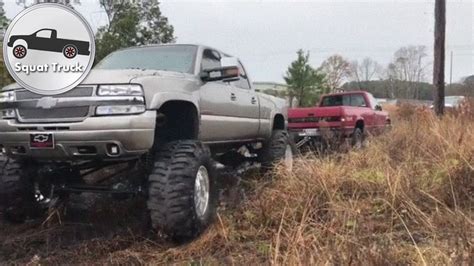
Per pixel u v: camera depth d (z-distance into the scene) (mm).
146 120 4047
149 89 4176
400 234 4000
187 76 5039
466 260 3100
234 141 6188
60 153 4086
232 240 4164
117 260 3900
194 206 4234
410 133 8344
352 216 4176
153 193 4148
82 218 5102
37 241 4449
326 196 4867
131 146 4000
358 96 13438
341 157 6750
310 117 10805
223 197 5355
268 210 4609
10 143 4223
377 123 12562
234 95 6008
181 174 4164
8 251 4223
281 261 3408
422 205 4746
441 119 9836
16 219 4871
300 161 6227
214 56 5953
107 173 5473
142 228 4605
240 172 6703
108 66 5535
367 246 3314
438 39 12359
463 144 6188
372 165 6234
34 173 4766
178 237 4191
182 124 4938
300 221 4270
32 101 4121
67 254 4078
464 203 4750
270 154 7117
